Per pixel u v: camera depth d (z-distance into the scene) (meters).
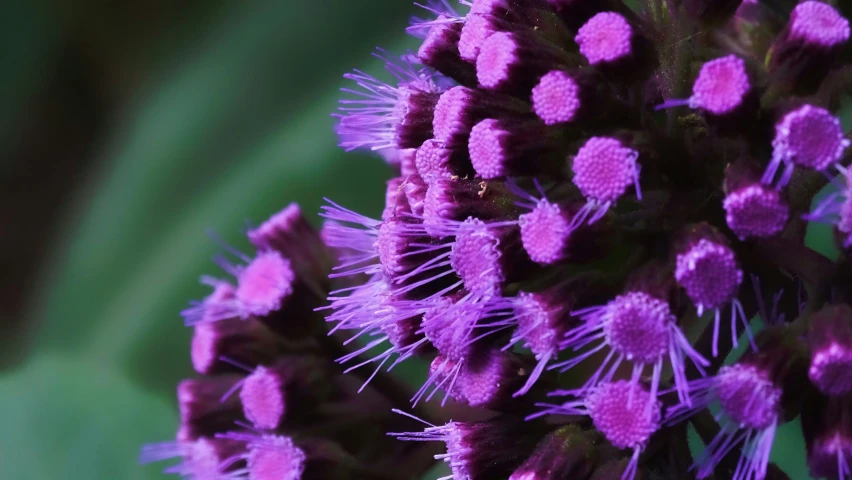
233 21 0.39
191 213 0.37
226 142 0.38
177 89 0.39
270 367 0.30
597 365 0.28
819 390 0.26
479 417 0.30
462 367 0.27
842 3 0.27
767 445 0.26
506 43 0.27
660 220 0.27
